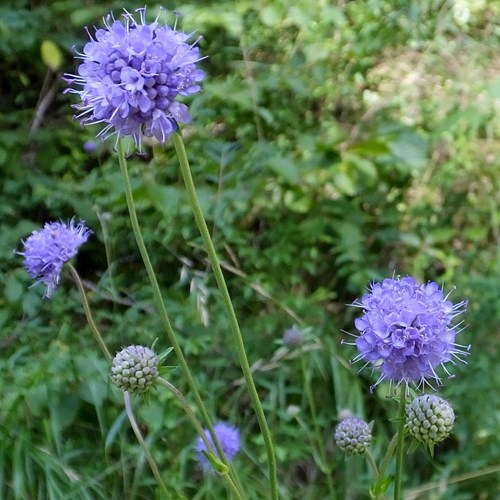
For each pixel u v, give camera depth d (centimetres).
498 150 52
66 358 33
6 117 48
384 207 50
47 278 25
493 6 58
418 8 54
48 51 44
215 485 32
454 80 54
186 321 38
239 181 42
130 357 21
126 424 33
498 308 38
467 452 35
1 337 36
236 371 38
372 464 23
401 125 47
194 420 21
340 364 39
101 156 48
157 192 39
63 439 33
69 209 44
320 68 51
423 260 46
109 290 39
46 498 30
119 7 47
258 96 46
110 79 19
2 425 31
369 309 20
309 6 48
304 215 47
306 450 36
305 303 42
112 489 32
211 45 51
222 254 44
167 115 19
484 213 50
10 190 43
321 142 44
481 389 36
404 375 19
